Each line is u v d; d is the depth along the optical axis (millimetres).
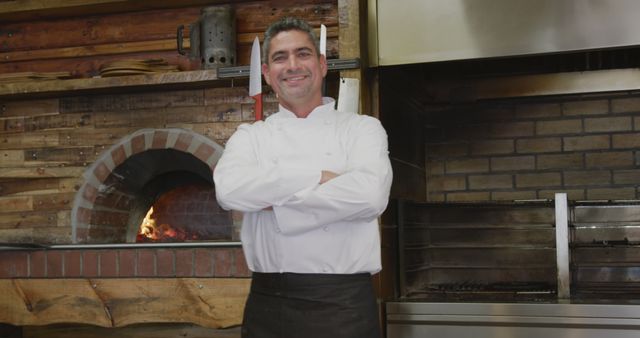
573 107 4570
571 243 4094
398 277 4027
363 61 3676
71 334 4371
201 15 3926
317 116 2387
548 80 4512
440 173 4773
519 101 4652
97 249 3830
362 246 2258
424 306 3732
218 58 3871
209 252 3695
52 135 4234
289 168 2225
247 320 2377
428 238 4645
